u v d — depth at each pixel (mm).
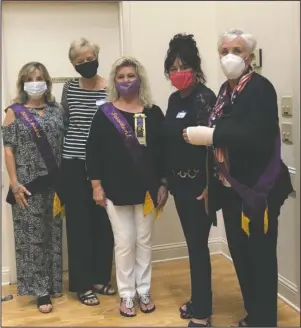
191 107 2324
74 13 3166
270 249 2207
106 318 2635
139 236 2613
